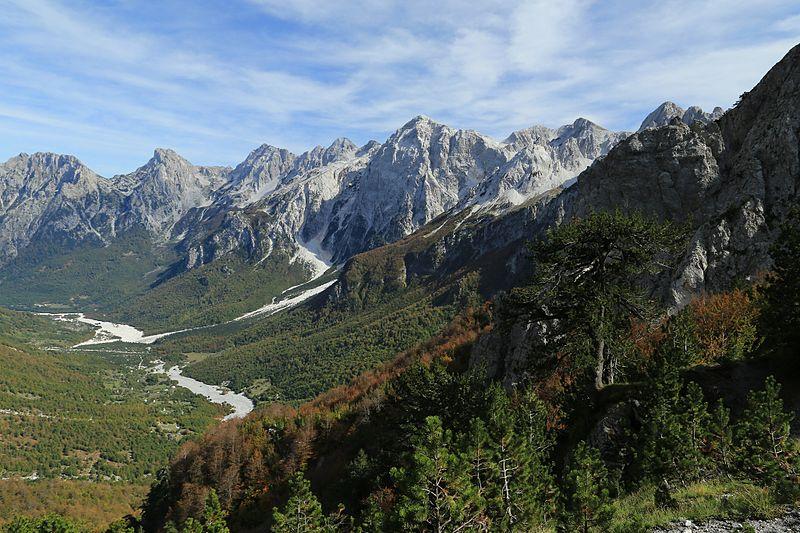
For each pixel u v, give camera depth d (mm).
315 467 84875
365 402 93062
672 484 21984
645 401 27109
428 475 18516
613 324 32469
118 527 83875
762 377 28641
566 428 33219
